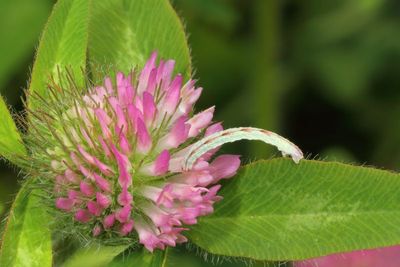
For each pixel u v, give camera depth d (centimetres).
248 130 23
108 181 23
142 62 25
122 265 23
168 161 22
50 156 23
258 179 24
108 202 23
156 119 23
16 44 31
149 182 23
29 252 23
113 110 23
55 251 24
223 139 23
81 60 24
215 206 24
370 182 24
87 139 23
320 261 28
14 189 30
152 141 23
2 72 30
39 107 23
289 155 24
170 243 23
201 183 23
